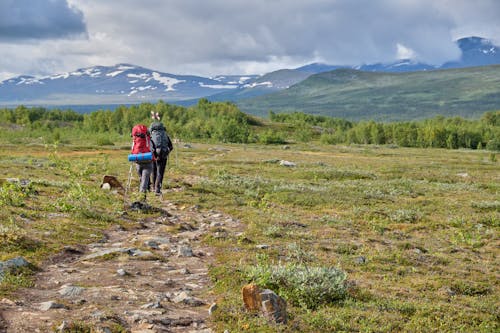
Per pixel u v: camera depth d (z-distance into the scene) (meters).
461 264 14.35
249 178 35.28
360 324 8.34
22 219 13.91
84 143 100.31
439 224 21.27
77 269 10.06
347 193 29.47
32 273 9.31
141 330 6.93
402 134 169.88
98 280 9.34
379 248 15.43
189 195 24.72
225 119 158.25
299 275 9.91
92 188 22.42
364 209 23.84
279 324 7.66
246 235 15.36
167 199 23.12
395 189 33.69
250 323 7.57
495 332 8.81
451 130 167.00
